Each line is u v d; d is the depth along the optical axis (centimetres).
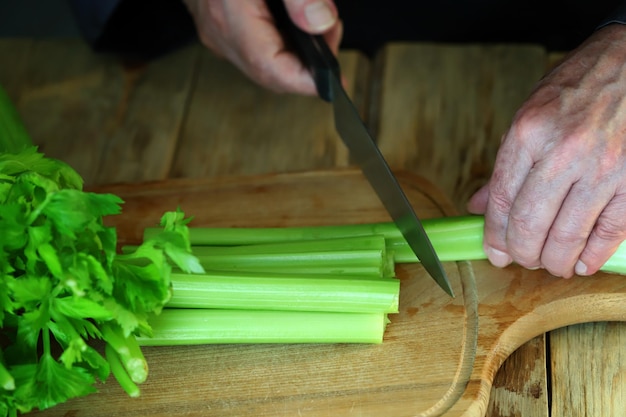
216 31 102
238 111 106
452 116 103
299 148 103
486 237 84
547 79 81
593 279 84
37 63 113
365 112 105
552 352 83
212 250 86
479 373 79
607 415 79
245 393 79
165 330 82
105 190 95
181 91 109
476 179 98
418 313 83
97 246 75
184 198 94
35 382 75
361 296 81
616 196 78
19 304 75
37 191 77
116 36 111
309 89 97
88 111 108
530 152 79
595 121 77
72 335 75
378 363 80
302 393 79
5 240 74
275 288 81
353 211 92
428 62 108
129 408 79
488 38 118
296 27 93
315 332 81
